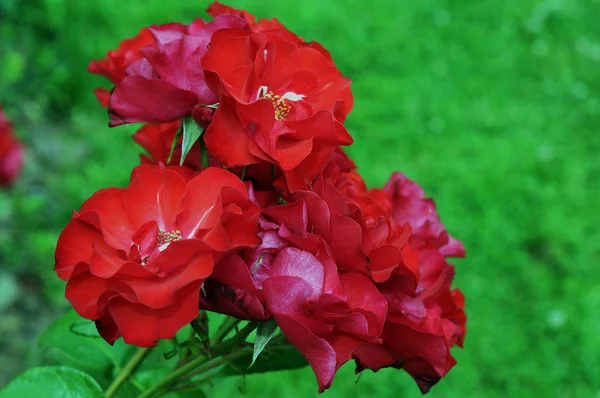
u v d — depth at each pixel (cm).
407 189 114
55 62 438
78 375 106
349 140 94
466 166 447
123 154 404
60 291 324
